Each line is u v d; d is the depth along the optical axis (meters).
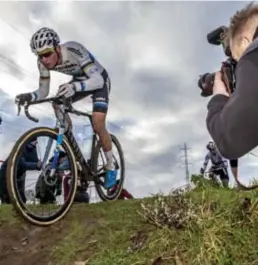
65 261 2.68
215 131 1.30
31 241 2.98
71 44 3.74
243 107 1.19
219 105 1.38
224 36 1.50
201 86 1.64
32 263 2.75
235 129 1.21
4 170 4.00
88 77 3.72
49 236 3.00
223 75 1.47
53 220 3.10
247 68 1.23
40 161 3.21
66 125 3.42
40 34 3.64
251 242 2.41
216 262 2.32
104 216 3.11
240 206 2.62
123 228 2.86
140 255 2.54
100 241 2.78
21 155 3.09
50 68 3.72
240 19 1.35
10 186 2.92
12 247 2.94
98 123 3.81
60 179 3.28
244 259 2.33
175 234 2.57
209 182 3.10
